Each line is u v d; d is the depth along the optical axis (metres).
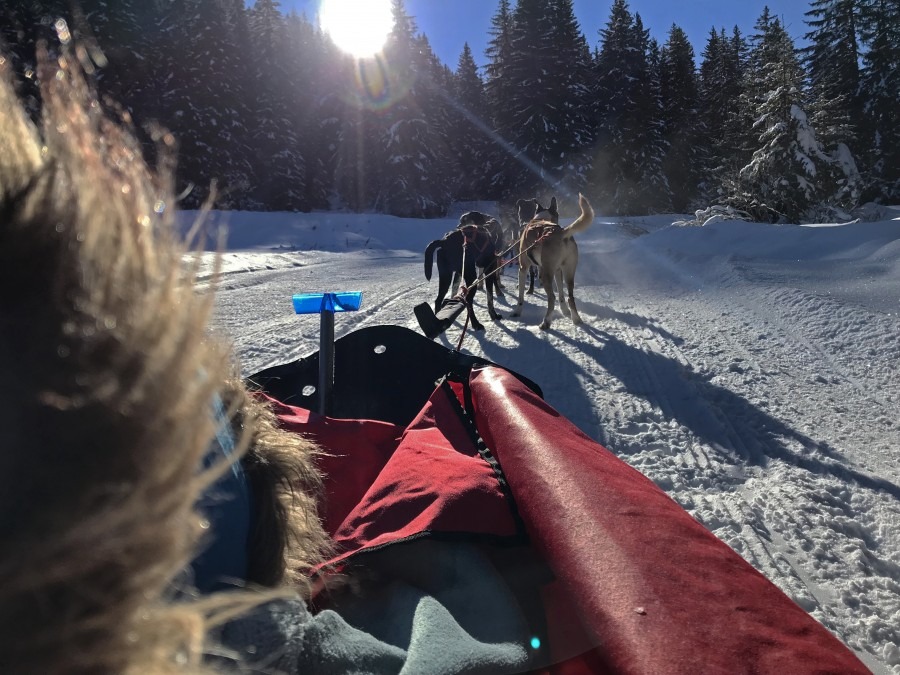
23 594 0.37
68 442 0.40
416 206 45.53
